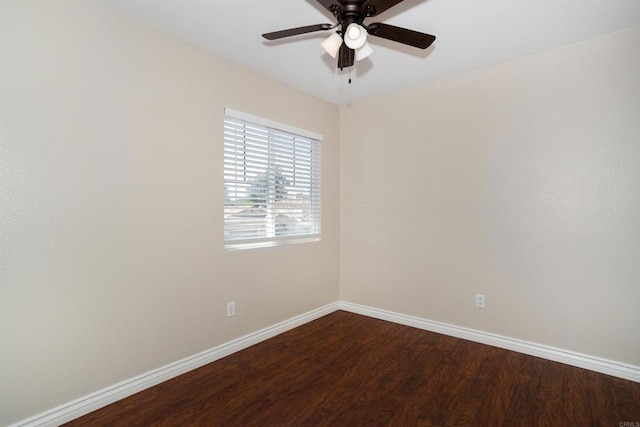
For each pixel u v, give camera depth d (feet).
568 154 7.70
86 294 5.95
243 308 8.81
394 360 8.05
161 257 7.04
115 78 6.29
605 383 6.90
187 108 7.50
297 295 10.50
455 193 9.45
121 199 6.40
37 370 5.41
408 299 10.49
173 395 6.54
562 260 7.82
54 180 5.56
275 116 9.64
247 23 6.81
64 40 5.65
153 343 6.92
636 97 6.91
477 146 9.04
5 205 5.11
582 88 7.50
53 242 5.57
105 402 6.15
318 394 6.59
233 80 8.50
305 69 9.02
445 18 6.58
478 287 9.09
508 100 8.51
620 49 7.06
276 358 8.19
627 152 7.02
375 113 11.18
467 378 7.18
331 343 9.11
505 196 8.59
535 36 7.28
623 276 7.09
